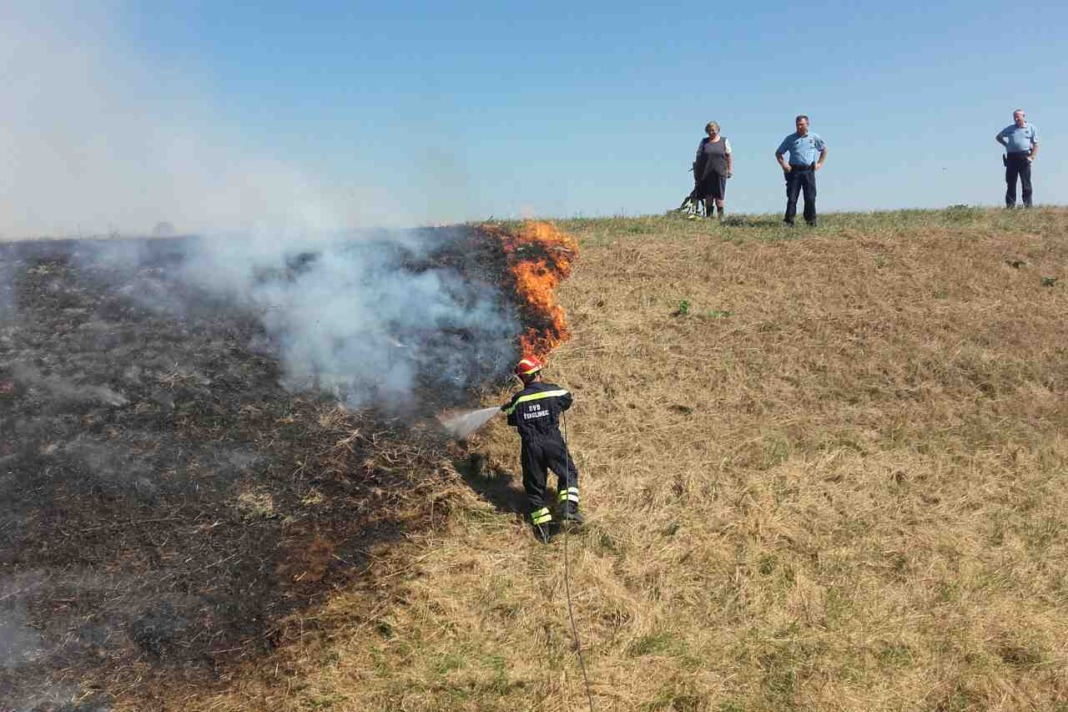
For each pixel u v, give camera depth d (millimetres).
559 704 4820
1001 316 9375
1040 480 7133
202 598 5402
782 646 5285
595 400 7848
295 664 5051
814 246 11016
